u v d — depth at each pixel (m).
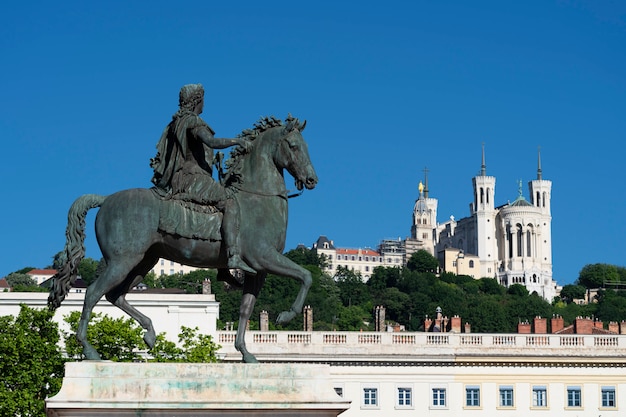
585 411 99.06
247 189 23.55
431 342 98.75
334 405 21.94
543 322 105.31
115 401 21.50
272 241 23.33
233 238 23.09
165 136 24.00
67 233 23.64
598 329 108.75
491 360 98.44
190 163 23.72
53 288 23.62
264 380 21.97
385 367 97.38
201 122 23.70
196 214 23.31
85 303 23.05
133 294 89.75
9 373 59.19
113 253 23.14
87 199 23.73
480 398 98.25
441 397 97.94
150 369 21.81
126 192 23.52
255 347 95.25
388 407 97.00
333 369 96.81
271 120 24.05
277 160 23.75
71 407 21.39
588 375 99.50
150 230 23.22
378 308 115.06
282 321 22.92
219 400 21.70
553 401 99.00
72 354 61.03
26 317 61.38
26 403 58.00
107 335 60.66
